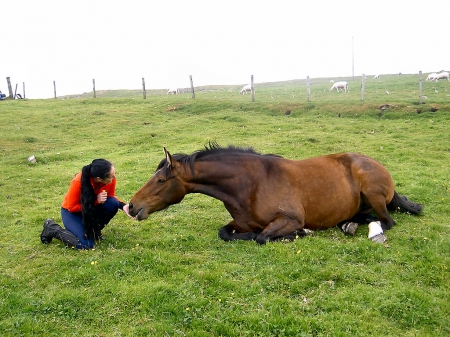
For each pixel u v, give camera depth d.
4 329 3.84
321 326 3.74
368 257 5.23
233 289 4.47
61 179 10.90
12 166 12.71
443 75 37.19
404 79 44.31
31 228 7.06
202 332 3.70
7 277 5.00
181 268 5.00
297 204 5.88
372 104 21.44
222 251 5.63
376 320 3.89
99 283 4.68
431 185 8.91
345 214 6.28
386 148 13.41
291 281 4.60
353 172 6.36
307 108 22.97
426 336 3.62
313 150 13.34
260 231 6.02
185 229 6.80
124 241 6.15
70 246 5.83
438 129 16.36
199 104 25.58
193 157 5.89
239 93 39.09
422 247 5.54
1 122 21.30
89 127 20.52
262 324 3.75
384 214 6.30
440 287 4.47
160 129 18.56
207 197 8.82
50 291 4.56
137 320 3.96
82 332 3.82
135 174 11.16
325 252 5.30
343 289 4.45
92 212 5.66
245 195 5.91
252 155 6.20
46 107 27.50
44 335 3.77
